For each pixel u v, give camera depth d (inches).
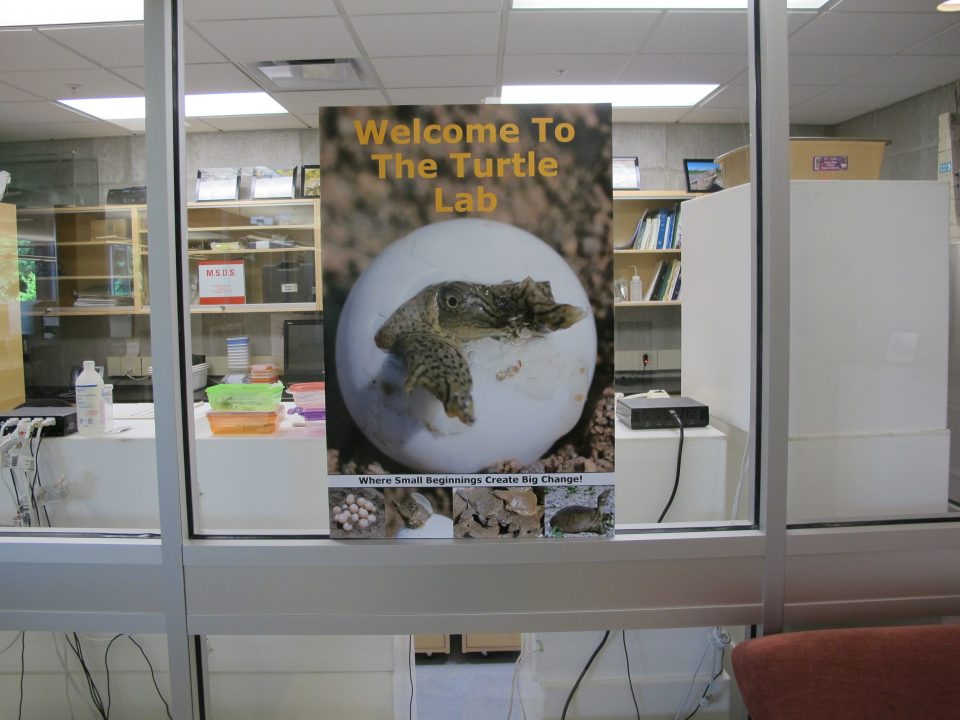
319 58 102.7
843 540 48.9
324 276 45.4
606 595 48.5
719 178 138.6
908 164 69.0
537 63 105.9
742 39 96.6
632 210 142.6
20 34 90.2
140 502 60.5
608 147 44.9
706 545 48.2
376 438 46.7
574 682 61.6
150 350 47.4
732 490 59.8
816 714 39.2
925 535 49.4
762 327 48.9
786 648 41.1
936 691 39.9
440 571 48.1
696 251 67.2
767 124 47.2
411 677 67.1
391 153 44.7
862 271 52.4
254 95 120.5
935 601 50.1
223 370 138.5
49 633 62.7
